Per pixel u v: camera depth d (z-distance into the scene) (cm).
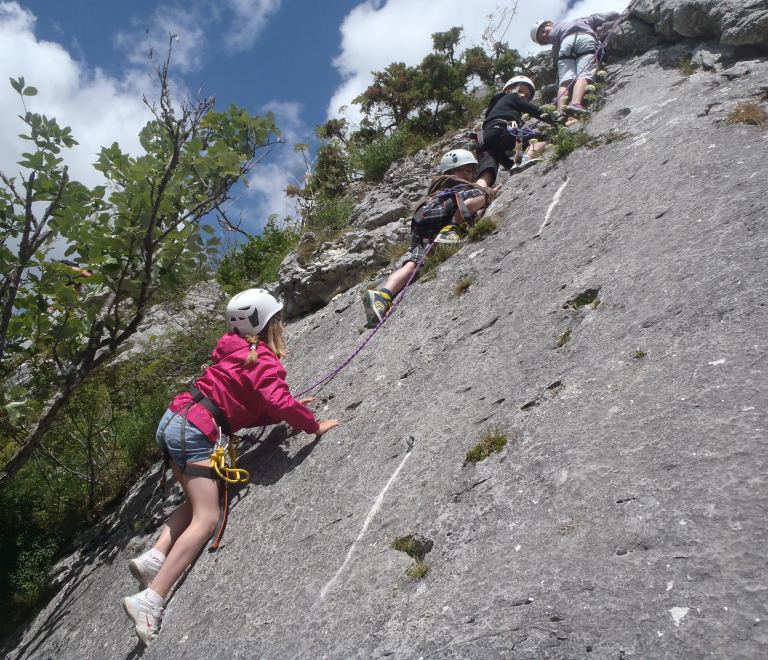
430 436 276
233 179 429
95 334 424
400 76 1076
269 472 334
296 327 591
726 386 205
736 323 230
